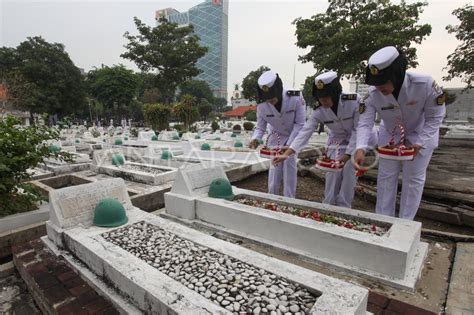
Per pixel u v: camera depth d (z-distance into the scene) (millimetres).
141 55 24922
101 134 17672
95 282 2391
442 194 4594
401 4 11703
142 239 2781
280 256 2977
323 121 3812
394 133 3383
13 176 3791
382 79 2840
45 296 2305
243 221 3381
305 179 6629
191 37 26156
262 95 3994
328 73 3512
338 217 3348
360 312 1784
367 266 2605
